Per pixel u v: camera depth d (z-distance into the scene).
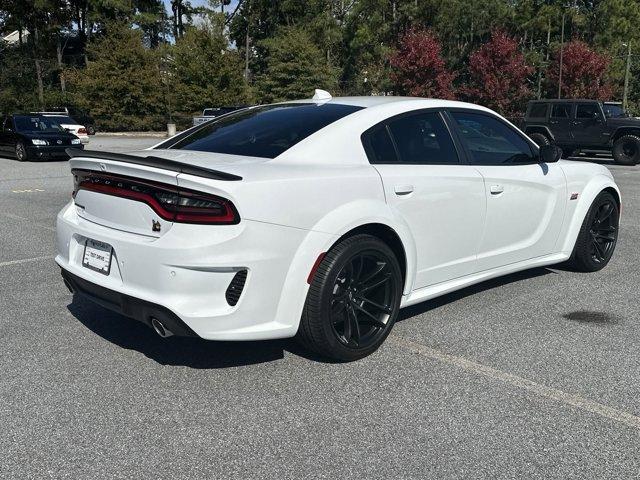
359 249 3.50
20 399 3.19
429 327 4.23
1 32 48.81
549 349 3.86
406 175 3.82
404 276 3.92
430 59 38.88
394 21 50.31
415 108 4.16
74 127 27.19
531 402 3.18
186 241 3.04
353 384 3.37
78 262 3.67
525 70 39.50
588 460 2.67
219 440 2.81
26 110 44.06
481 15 50.00
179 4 59.03
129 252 3.21
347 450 2.73
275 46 44.94
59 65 48.25
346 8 55.19
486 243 4.48
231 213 3.05
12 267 5.85
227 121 4.33
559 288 5.18
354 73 52.75
